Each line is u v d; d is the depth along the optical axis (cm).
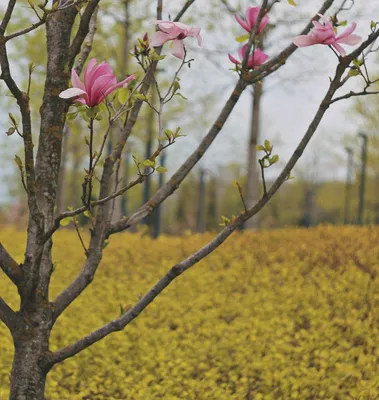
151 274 1249
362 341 840
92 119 285
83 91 268
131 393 661
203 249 332
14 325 330
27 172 297
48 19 323
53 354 333
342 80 318
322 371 684
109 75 281
